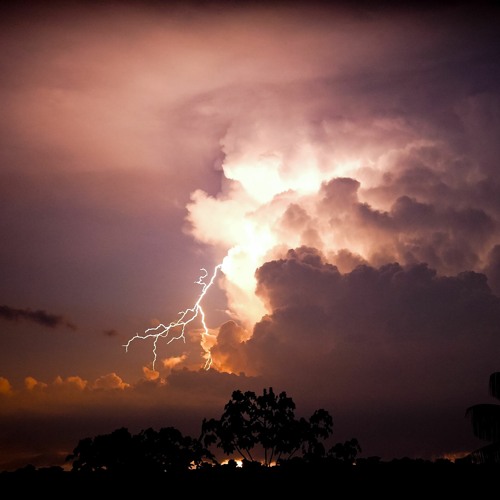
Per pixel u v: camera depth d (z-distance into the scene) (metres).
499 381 22.09
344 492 24.73
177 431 30.34
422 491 24.39
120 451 28.83
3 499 24.59
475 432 22.31
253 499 24.53
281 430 30.53
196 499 24.66
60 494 25.16
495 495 23.64
